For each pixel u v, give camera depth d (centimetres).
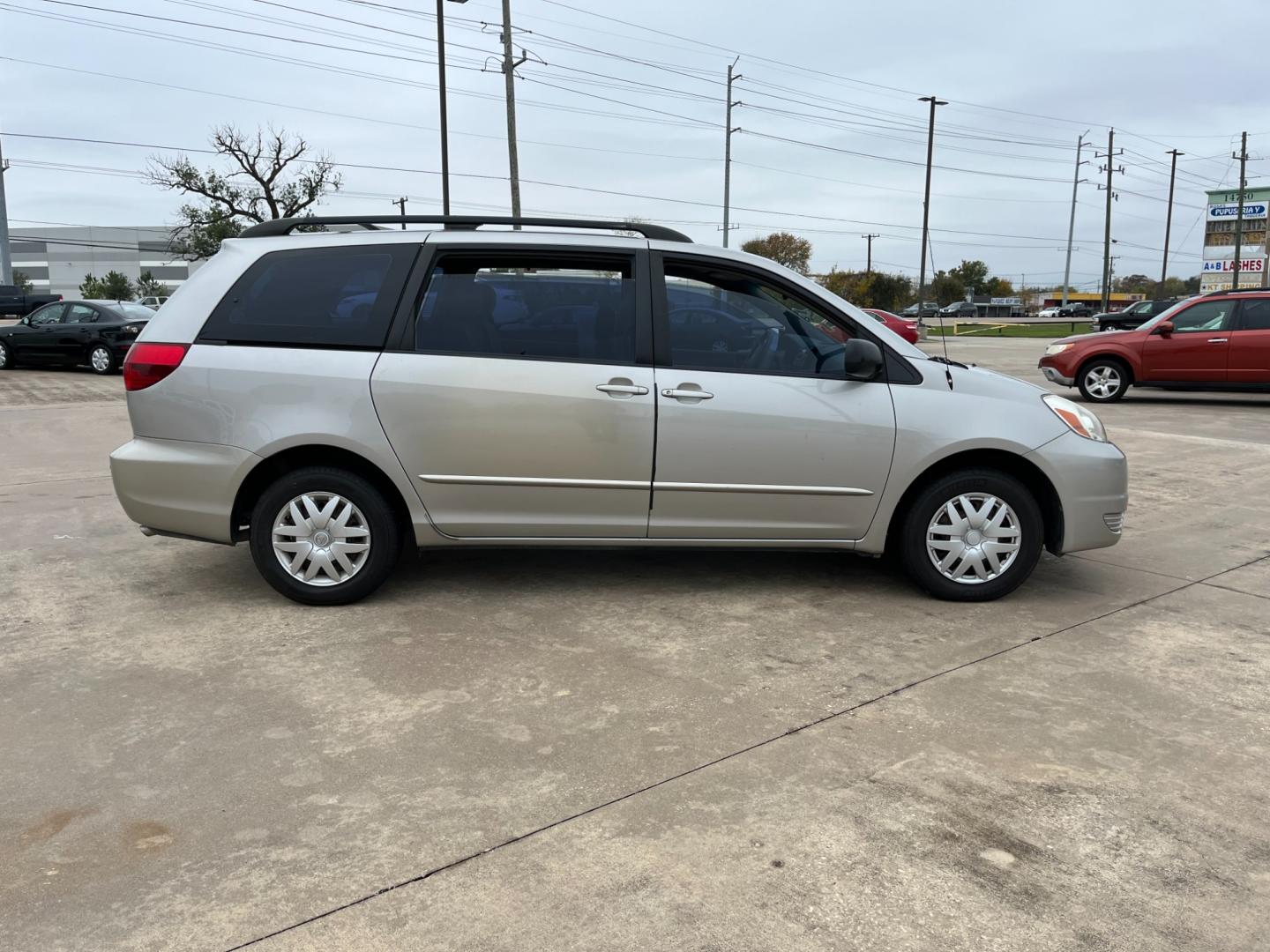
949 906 222
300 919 216
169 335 418
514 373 411
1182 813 263
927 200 4475
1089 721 320
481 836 250
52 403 1265
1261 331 1209
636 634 399
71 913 218
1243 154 5578
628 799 269
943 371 434
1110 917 219
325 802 266
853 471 423
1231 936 212
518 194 2764
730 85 4662
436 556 514
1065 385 1338
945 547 436
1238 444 938
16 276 9575
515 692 340
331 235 426
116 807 262
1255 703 335
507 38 2708
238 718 318
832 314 432
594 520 424
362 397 409
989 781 280
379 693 338
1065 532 435
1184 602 448
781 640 393
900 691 343
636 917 218
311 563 423
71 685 343
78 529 575
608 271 422
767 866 238
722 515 426
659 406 412
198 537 423
